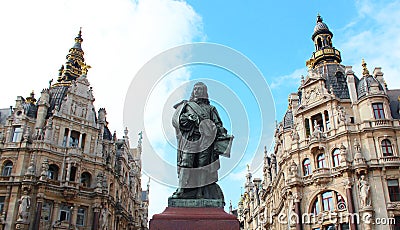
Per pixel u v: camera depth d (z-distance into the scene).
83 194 51.91
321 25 65.31
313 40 65.62
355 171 46.16
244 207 92.12
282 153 57.16
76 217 50.31
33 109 55.88
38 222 46.47
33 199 47.94
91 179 54.09
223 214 12.36
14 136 52.66
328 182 48.03
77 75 65.44
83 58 68.38
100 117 60.06
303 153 52.31
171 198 12.97
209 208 12.70
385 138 47.28
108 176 56.69
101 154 56.53
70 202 50.34
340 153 47.78
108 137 64.12
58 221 48.41
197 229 11.92
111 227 56.56
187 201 12.85
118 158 64.56
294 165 51.47
